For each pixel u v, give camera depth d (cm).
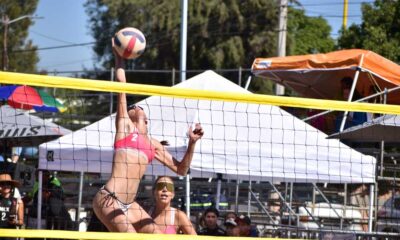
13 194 1070
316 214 1442
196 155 1049
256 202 1472
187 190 1100
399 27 3073
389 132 1152
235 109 1034
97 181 1373
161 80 4341
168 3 4353
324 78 1694
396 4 3072
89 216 1240
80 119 2153
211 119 1028
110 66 4800
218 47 4175
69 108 2234
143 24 4475
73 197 1359
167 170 1061
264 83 3959
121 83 719
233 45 4150
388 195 1338
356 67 1490
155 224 751
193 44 4238
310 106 761
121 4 4616
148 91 725
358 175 1077
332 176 1059
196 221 1200
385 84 1566
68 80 706
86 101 2731
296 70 1576
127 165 743
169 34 4312
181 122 1034
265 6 4200
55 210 1123
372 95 1466
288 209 1377
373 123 1098
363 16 3148
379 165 1284
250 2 4216
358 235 1021
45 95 1773
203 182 1372
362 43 3116
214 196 1359
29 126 1359
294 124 1100
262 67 1644
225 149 1020
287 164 1066
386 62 1509
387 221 1205
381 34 3031
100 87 713
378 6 3123
